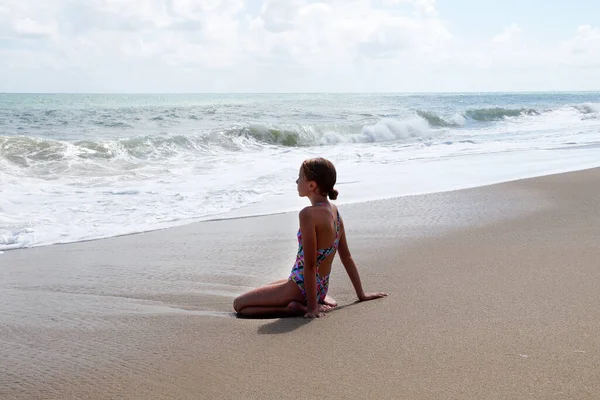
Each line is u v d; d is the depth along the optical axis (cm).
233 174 1259
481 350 313
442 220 769
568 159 1440
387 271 527
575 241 607
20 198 966
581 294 416
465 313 385
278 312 420
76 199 967
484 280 472
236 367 309
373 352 321
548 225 705
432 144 1966
